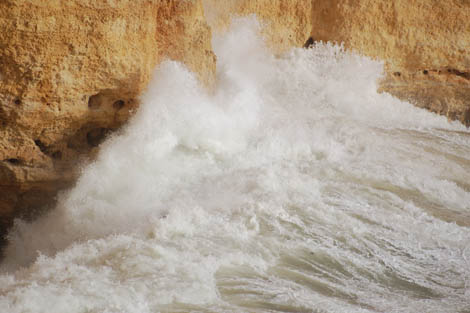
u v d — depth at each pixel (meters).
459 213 7.26
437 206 7.39
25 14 6.32
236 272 5.21
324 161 8.28
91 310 4.38
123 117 7.62
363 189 7.41
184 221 5.93
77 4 6.63
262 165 7.91
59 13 6.53
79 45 6.80
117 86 7.33
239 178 7.18
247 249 5.62
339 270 5.55
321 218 6.44
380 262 5.78
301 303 4.79
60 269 5.05
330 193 7.17
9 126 6.80
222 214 6.25
